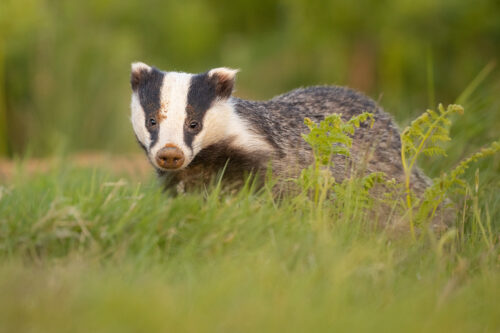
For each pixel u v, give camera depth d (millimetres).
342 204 9477
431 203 9453
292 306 6613
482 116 13047
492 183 11250
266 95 29047
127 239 8086
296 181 9648
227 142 10188
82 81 22734
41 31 22438
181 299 6648
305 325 6305
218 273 7332
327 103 11359
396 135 11586
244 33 29531
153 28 27953
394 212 10312
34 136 21703
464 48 26062
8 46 22078
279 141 10539
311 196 9781
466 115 12992
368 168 10852
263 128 10469
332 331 6266
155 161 9664
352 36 26344
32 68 22391
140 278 7180
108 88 23078
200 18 28266
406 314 6719
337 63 27547
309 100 11328
